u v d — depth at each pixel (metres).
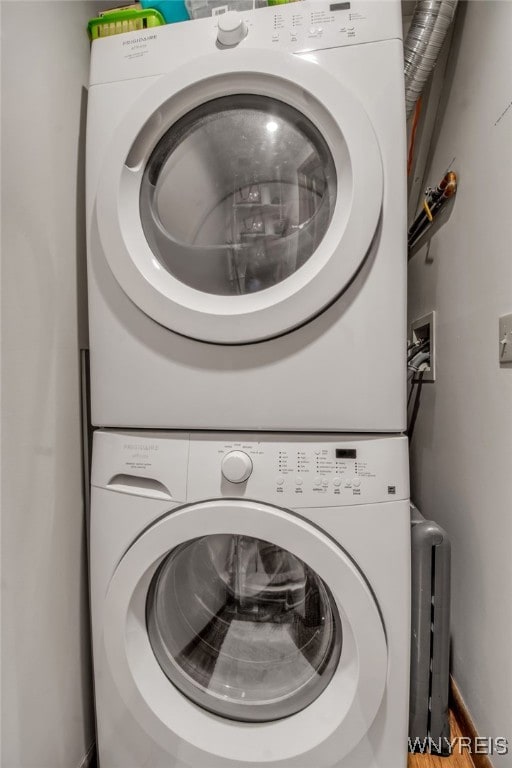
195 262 0.74
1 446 0.64
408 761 0.78
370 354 0.66
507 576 0.70
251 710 0.75
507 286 0.71
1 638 0.63
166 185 0.75
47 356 0.75
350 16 0.67
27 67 0.70
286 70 0.65
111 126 0.74
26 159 0.70
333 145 0.66
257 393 0.69
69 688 0.80
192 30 0.72
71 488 0.82
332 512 0.66
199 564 0.88
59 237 0.79
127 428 0.75
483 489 0.79
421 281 1.23
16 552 0.67
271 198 0.73
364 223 0.64
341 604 0.65
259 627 0.86
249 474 0.68
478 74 0.84
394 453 0.67
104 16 0.83
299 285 0.66
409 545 0.67
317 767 0.68
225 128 0.73
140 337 0.73
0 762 0.62
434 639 0.79
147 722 0.72
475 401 0.83
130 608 0.72
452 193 0.97
